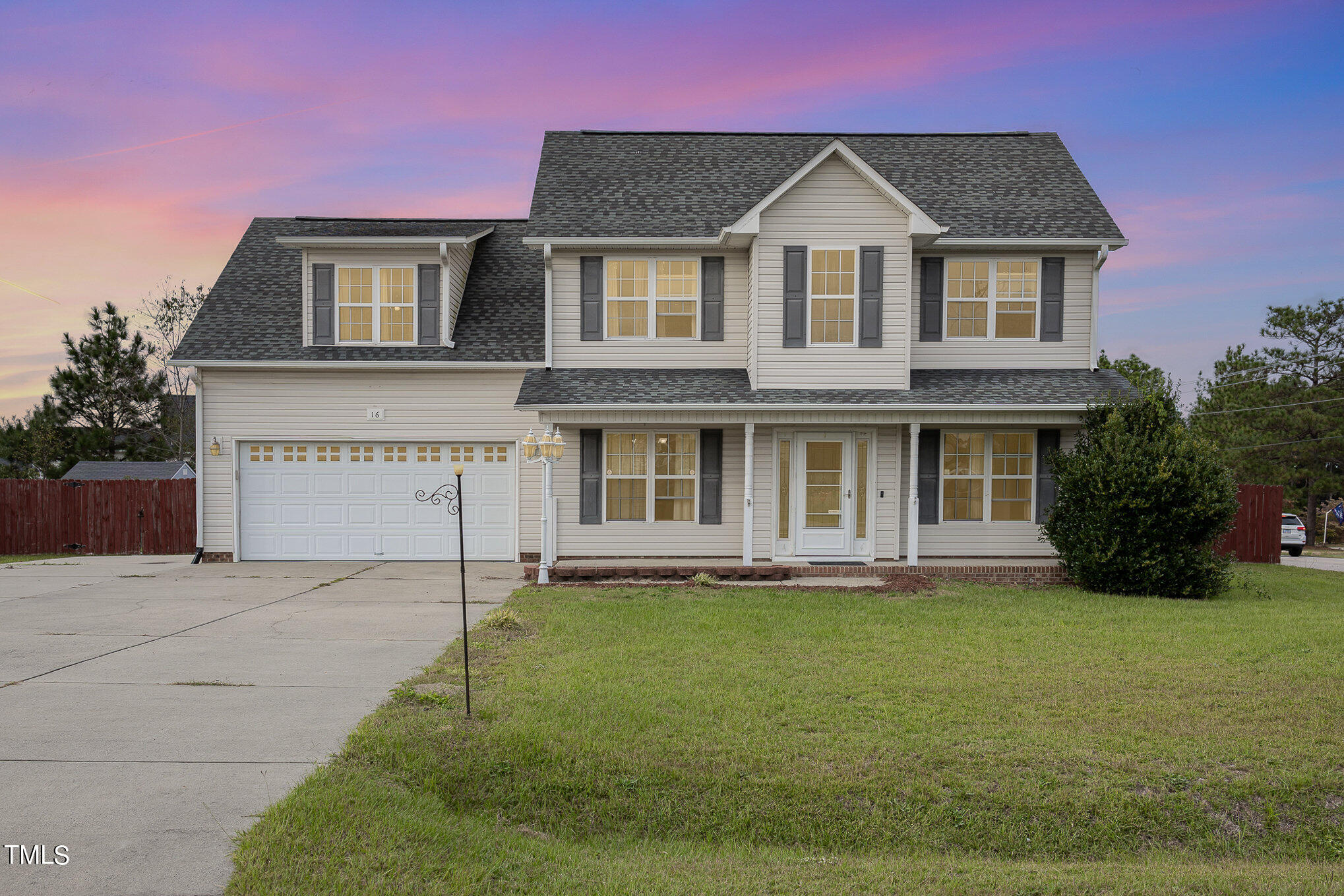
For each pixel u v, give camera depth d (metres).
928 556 15.59
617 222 15.82
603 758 6.29
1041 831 5.73
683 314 16.06
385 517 17.44
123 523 20.28
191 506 20.47
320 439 17.23
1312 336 36.91
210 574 15.63
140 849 4.75
